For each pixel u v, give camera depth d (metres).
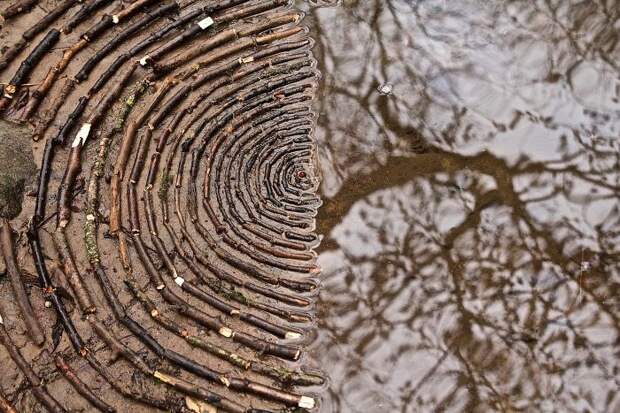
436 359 0.88
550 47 1.12
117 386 0.84
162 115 1.02
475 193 0.99
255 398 0.86
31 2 1.09
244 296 0.92
